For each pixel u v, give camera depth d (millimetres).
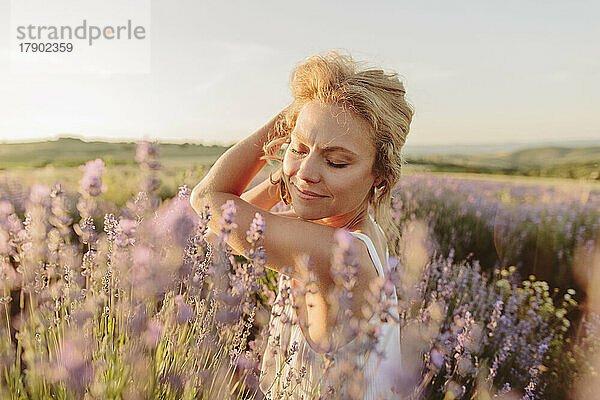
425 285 2529
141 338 1075
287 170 1344
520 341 3258
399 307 1473
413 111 1387
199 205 1439
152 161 1264
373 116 1256
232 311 1203
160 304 1366
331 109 1264
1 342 1174
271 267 1330
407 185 8133
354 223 1434
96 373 1020
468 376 2133
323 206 1309
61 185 1385
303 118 1296
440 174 10328
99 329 1248
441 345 1663
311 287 1163
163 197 3490
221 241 1237
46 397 1097
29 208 1355
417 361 1307
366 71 1319
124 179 3961
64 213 1382
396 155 1341
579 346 1857
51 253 1363
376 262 1280
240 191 1498
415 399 1267
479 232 6488
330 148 1263
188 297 1285
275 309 1302
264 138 1499
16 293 1629
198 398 1209
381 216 1534
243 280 1210
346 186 1283
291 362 1351
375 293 1056
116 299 1365
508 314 3580
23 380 1238
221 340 1292
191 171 7051
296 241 1260
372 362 1249
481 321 3025
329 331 1239
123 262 1193
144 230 1222
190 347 1233
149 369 1046
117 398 996
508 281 4004
